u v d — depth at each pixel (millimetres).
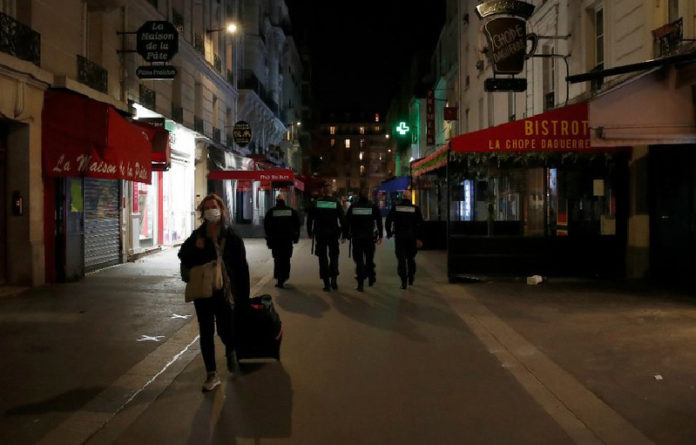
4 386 5238
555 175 14672
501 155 11906
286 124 50844
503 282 11461
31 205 10438
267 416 4574
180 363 6020
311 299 9836
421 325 7801
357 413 4641
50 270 11086
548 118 10477
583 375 5543
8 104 9656
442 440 4129
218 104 26703
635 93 8383
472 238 11625
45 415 4543
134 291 10367
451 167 14156
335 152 113625
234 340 5699
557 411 4684
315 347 6680
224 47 27812
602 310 8508
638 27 10977
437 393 5121
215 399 4961
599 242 11688
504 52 14594
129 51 14961
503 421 4477
